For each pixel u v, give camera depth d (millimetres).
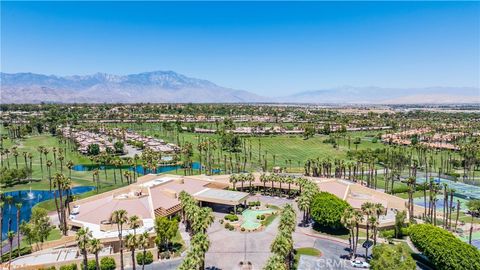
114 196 131125
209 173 195375
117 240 104312
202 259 78688
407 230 109438
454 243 87500
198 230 96000
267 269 72312
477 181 192500
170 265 96125
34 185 174750
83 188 171375
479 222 132125
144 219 118625
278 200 158125
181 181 157125
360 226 123562
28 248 104625
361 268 93750
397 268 81000
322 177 182875
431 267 95562
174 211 131750
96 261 84938
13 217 135375
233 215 133250
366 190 151875
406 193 171500
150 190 138000
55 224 123438
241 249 106312
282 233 86812
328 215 114750
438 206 151000
